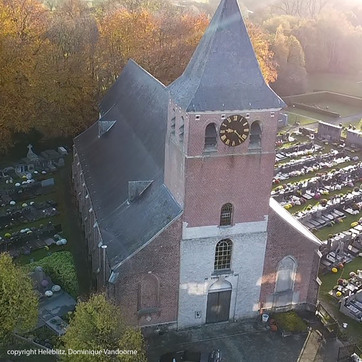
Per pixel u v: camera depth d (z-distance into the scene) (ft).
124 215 142.20
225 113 114.83
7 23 244.22
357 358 128.06
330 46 517.14
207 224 126.31
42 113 255.91
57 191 219.00
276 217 131.75
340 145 301.84
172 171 128.47
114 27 295.69
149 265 125.80
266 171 124.67
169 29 320.29
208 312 137.80
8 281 114.62
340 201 218.79
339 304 152.25
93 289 149.38
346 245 182.09
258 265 135.85
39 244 174.50
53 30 282.56
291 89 424.87
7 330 116.57
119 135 182.39
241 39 114.52
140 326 131.75
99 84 284.20
